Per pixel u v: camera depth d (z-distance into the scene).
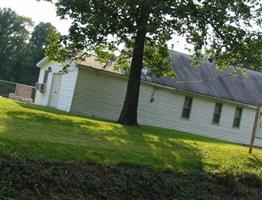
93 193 10.65
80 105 31.05
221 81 38.09
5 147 10.98
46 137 13.32
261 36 24.23
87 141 14.38
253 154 19.36
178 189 12.41
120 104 32.12
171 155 15.32
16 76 75.94
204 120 36.12
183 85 34.88
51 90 34.88
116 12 23.53
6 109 18.88
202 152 17.20
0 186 9.48
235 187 13.80
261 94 39.56
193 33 24.33
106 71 31.22
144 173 12.33
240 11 23.55
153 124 33.84
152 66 28.86
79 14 23.61
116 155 13.21
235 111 37.62
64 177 10.60
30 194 9.73
